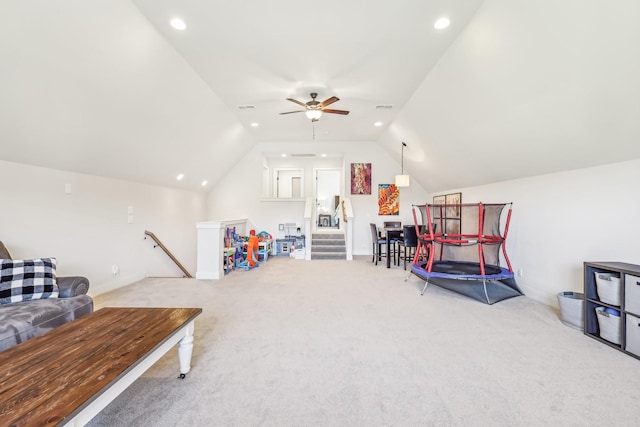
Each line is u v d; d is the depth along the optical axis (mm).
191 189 7242
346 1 2625
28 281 2584
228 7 2691
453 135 4742
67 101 3020
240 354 2420
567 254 3584
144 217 5418
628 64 2143
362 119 5945
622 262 2896
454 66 3496
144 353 1552
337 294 4203
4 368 1381
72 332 1812
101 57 2863
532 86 2906
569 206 3555
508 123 3568
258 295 4145
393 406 1784
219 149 6637
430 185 7516
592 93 2516
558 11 2207
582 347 2553
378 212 8109
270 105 5141
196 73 3953
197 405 1777
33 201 3449
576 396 1874
